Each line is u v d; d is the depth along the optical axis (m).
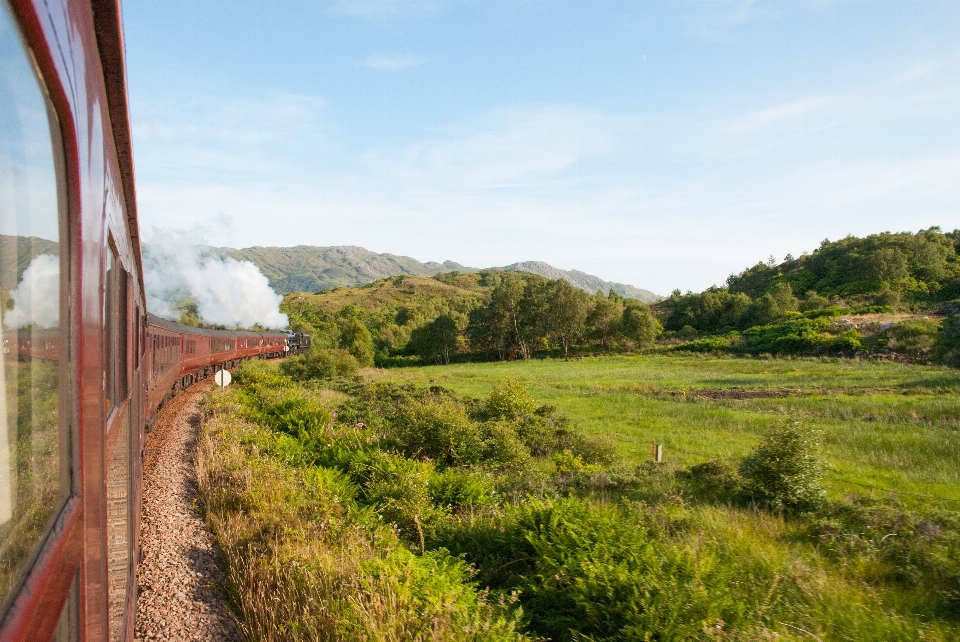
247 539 7.76
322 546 7.30
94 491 2.05
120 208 3.88
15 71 1.16
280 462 12.05
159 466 12.20
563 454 15.70
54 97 1.51
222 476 10.57
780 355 57.88
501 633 5.49
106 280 2.69
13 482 1.19
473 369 59.53
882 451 16.14
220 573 7.21
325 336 81.81
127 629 4.03
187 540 8.16
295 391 24.19
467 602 6.19
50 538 1.44
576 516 8.05
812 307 83.56
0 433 1.10
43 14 1.35
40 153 1.38
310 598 5.74
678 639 5.63
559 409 26.42
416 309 117.75
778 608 6.61
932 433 18.14
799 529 9.55
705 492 12.07
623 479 12.30
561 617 6.38
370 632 5.05
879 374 38.91
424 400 23.11
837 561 8.21
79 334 1.76
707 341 71.31
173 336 19.17
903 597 7.12
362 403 22.92
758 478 11.14
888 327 56.00
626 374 47.69
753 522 9.76
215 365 35.53
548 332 78.62
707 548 8.00
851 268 94.75
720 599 6.18
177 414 19.59
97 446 2.15
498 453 15.21
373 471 11.95
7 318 1.14
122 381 3.81
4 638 1.00
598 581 6.37
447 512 10.38
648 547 6.96
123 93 3.08
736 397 30.59
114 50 2.73
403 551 7.51
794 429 11.07
